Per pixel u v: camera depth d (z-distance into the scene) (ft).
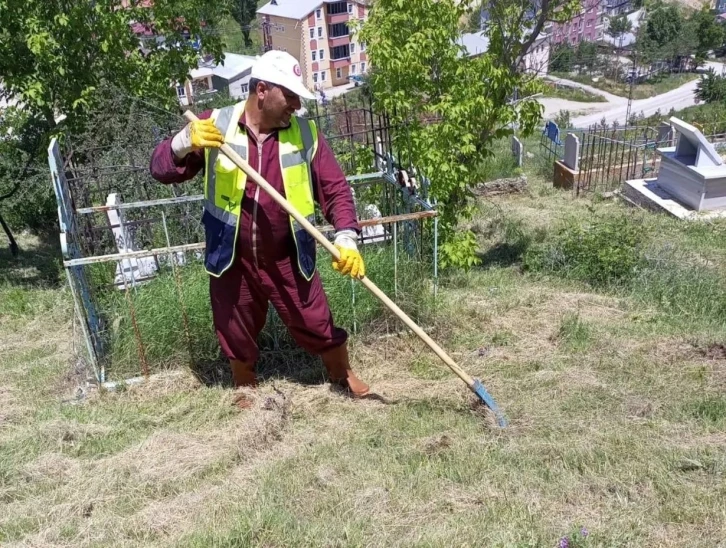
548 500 11.49
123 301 18.29
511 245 32.40
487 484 11.93
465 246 25.68
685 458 12.31
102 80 33.42
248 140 13.21
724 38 211.41
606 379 15.83
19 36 30.94
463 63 25.57
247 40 194.49
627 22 209.26
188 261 21.27
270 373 16.92
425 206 18.58
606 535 10.47
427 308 18.38
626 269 24.06
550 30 31.45
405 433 13.78
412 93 25.58
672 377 15.80
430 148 24.56
